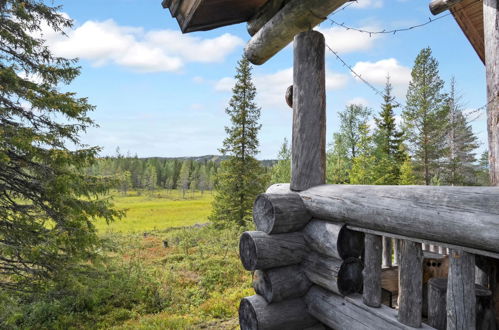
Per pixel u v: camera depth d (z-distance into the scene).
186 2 4.05
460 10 4.88
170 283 9.20
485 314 2.48
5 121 7.41
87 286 7.44
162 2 4.32
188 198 75.31
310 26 3.82
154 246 15.10
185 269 10.68
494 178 3.20
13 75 7.05
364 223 2.87
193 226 24.92
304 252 3.64
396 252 4.34
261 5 4.27
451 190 2.20
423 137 25.17
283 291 3.51
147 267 10.91
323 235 3.34
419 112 25.41
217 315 6.99
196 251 13.30
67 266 7.54
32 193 7.81
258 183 21.70
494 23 3.20
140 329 6.41
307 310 3.63
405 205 2.43
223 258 11.46
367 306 2.90
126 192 80.94
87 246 7.86
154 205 54.69
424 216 2.26
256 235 3.58
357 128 30.03
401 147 26.08
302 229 3.73
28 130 7.30
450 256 2.17
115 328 6.64
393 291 4.16
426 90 25.44
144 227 26.52
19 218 7.47
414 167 24.81
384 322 2.66
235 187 21.59
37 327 6.90
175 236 17.41
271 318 3.49
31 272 7.37
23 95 7.36
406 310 2.50
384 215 2.60
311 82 3.77
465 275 2.10
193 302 8.05
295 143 3.90
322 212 3.40
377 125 23.78
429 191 2.34
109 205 8.26
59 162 7.57
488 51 3.26
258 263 3.42
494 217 1.84
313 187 3.74
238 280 9.45
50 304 7.59
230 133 21.95
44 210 7.66
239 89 22.05
